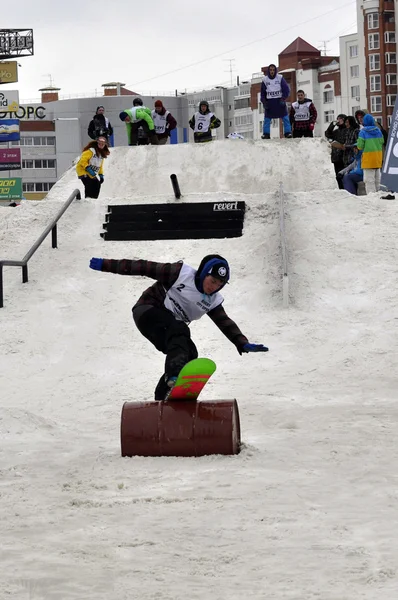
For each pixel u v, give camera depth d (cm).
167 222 1956
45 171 12512
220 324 797
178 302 798
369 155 2275
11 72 6950
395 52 11925
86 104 12469
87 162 2177
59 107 12600
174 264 795
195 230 1919
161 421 780
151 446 779
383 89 11956
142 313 813
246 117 13912
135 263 789
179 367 784
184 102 12812
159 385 857
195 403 796
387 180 2030
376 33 11900
